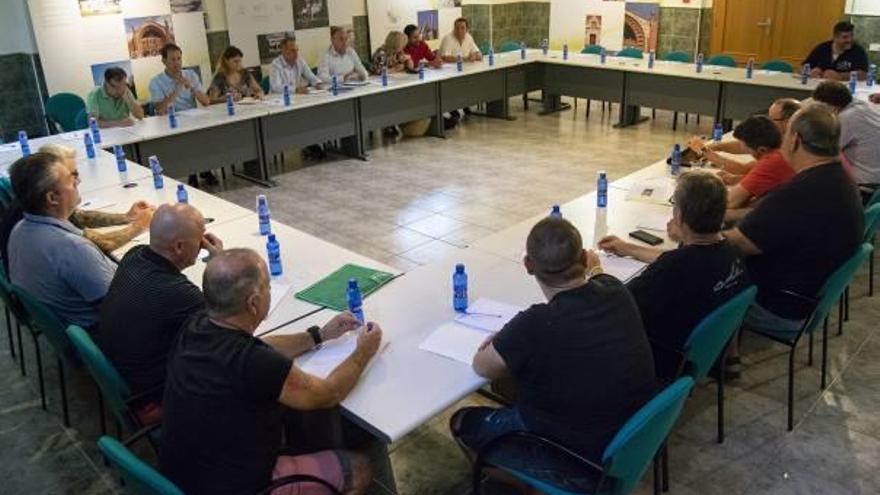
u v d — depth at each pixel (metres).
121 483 2.55
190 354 1.69
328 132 6.25
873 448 2.57
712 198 2.18
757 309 2.73
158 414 2.19
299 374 1.75
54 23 6.20
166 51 5.76
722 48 8.53
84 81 6.49
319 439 2.12
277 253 2.70
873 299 3.64
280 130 5.90
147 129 5.15
